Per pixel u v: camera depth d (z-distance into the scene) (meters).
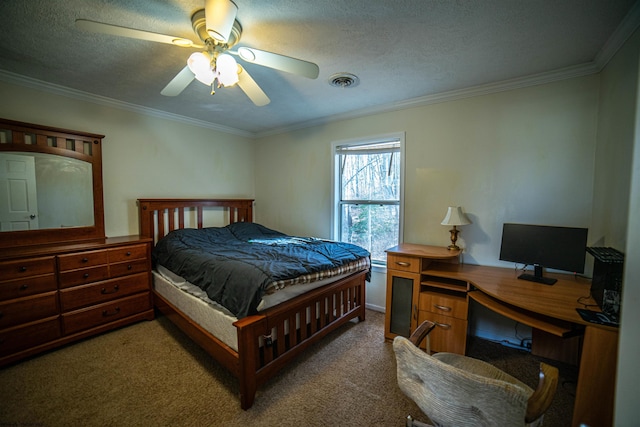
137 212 3.11
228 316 1.83
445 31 1.64
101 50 1.87
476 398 0.90
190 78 1.75
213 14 1.20
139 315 2.72
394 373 1.99
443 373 0.95
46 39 1.74
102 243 2.52
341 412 1.63
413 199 2.86
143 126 3.13
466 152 2.55
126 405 1.66
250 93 1.89
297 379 1.92
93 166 2.73
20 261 2.05
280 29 1.62
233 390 1.80
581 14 1.47
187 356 2.17
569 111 2.12
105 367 2.03
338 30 1.63
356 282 2.69
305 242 3.04
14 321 2.03
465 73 2.19
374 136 3.08
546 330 1.48
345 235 3.46
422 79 2.31
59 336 2.23
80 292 2.34
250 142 4.32
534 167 2.26
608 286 1.37
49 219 2.50
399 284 2.43
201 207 3.64
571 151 2.12
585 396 1.29
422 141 2.78
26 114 2.38
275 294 1.85
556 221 2.19
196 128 3.63
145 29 1.62
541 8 1.43
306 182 3.73
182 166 3.50
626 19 1.50
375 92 2.60
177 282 2.51
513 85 2.30
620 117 1.68
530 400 0.97
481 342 2.43
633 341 0.57
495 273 2.21
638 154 0.56
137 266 2.71
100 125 2.81
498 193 2.42
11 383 1.85
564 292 1.74
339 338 2.49
